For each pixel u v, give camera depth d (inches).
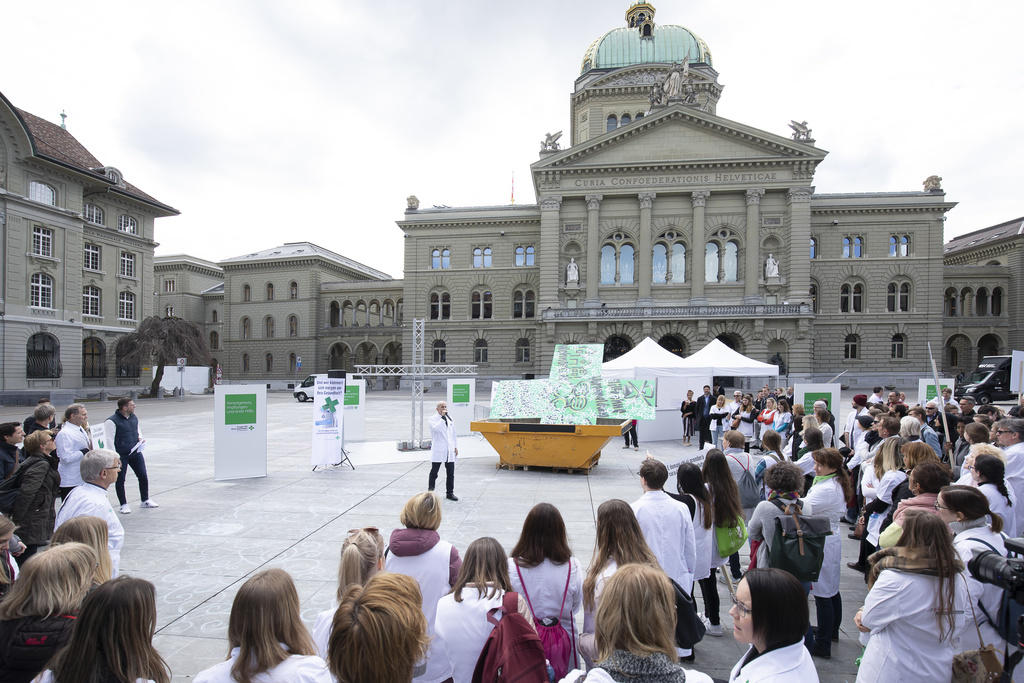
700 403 762.2
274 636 110.6
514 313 2262.6
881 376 2039.9
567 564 167.0
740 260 1919.3
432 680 151.7
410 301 2319.1
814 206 2066.9
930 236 2036.2
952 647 142.7
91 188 1854.1
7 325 1528.1
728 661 213.6
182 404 1660.9
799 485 195.0
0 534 172.7
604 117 2372.0
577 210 2011.6
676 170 1926.7
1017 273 2169.0
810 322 1838.1
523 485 511.2
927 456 237.9
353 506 432.8
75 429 338.6
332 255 2938.0
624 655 104.5
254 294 2755.9
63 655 110.3
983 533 166.6
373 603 108.4
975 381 1405.0
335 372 584.1
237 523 386.6
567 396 599.8
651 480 205.5
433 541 185.5
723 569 249.1
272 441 812.0
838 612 222.1
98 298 1935.3
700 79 2329.0
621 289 1977.1
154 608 116.3
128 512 408.8
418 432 916.0
